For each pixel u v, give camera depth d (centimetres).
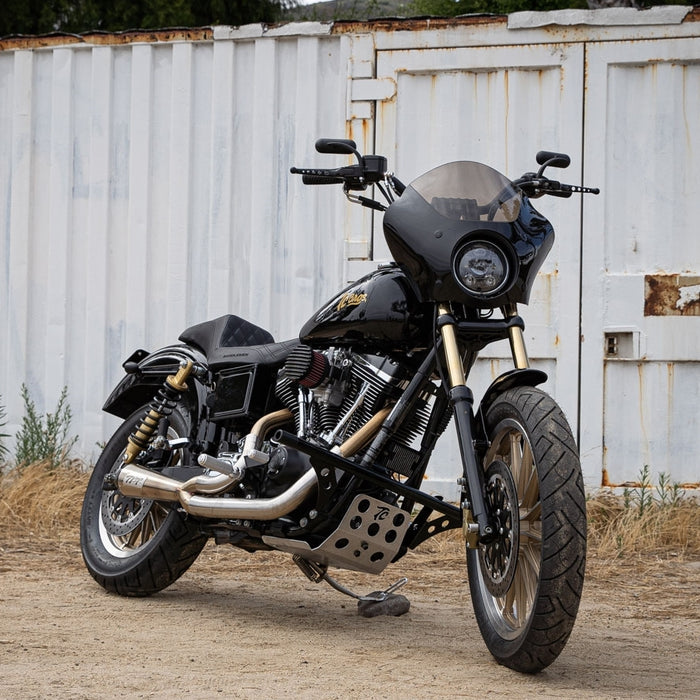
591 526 1054
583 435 1133
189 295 1238
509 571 541
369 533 614
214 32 1225
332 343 646
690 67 1138
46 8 2339
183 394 773
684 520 1034
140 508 769
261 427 669
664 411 1123
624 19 1140
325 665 569
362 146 1195
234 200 1229
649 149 1141
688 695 527
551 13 1151
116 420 1256
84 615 682
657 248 1136
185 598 751
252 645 614
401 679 541
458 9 2014
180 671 548
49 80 1284
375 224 1191
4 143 1298
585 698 513
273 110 1214
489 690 523
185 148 1236
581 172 1148
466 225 580
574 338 1139
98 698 495
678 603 775
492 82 1170
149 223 1252
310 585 813
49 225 1282
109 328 1262
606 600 783
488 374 1151
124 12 2355
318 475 607
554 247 1147
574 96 1150
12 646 591
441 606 748
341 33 1197
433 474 1152
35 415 1273
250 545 686
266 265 1213
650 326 1127
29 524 1021
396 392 626
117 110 1266
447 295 576
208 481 679
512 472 560
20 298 1284
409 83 1188
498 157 1168
